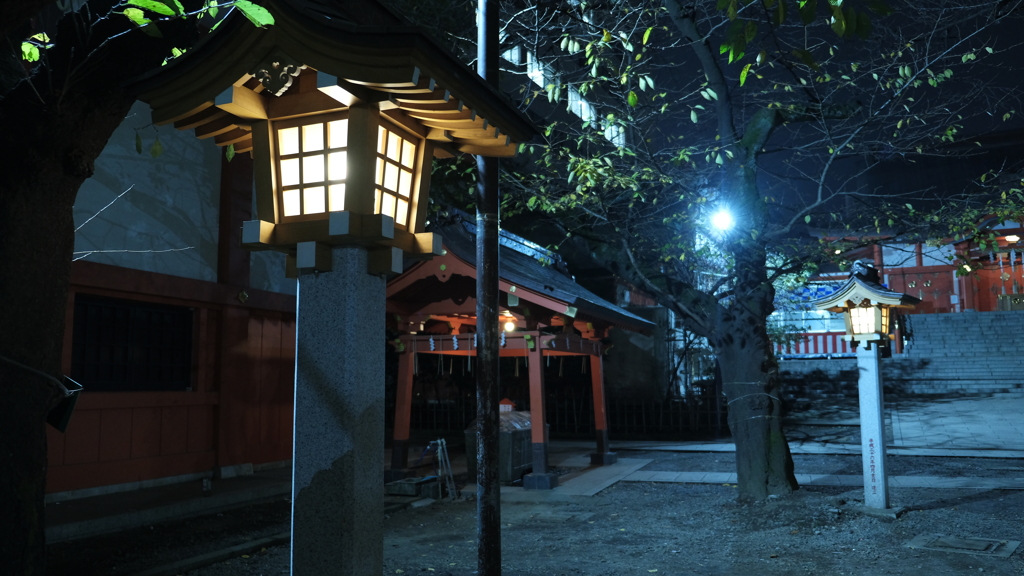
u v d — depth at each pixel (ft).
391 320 41.78
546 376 71.82
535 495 37.22
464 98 11.01
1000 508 31.07
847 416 66.54
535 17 31.96
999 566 22.85
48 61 13.58
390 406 71.15
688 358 74.59
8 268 13.08
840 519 29.04
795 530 28.02
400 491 36.88
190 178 36.81
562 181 38.99
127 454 32.89
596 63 27.73
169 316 35.73
